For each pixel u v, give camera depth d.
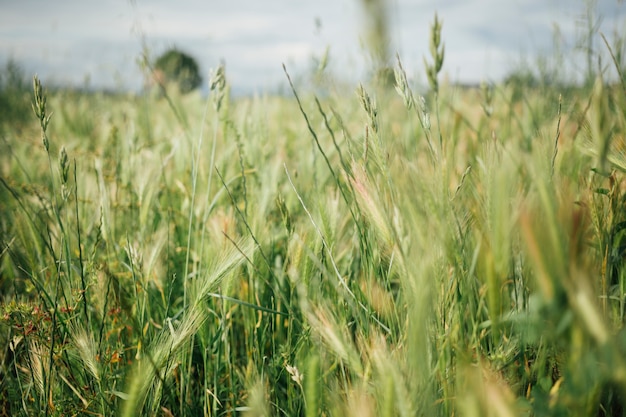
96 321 2.04
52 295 1.94
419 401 1.09
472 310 1.40
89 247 2.25
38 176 3.48
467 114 3.75
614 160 1.49
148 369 1.33
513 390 1.35
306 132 3.08
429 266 1.06
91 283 1.74
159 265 2.21
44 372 1.52
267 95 3.11
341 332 1.32
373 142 1.38
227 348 1.74
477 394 0.98
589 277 1.02
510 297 1.77
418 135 3.14
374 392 1.18
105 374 1.61
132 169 2.83
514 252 1.48
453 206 1.43
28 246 2.09
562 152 1.94
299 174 2.80
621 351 0.95
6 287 2.45
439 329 1.28
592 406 0.98
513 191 1.27
